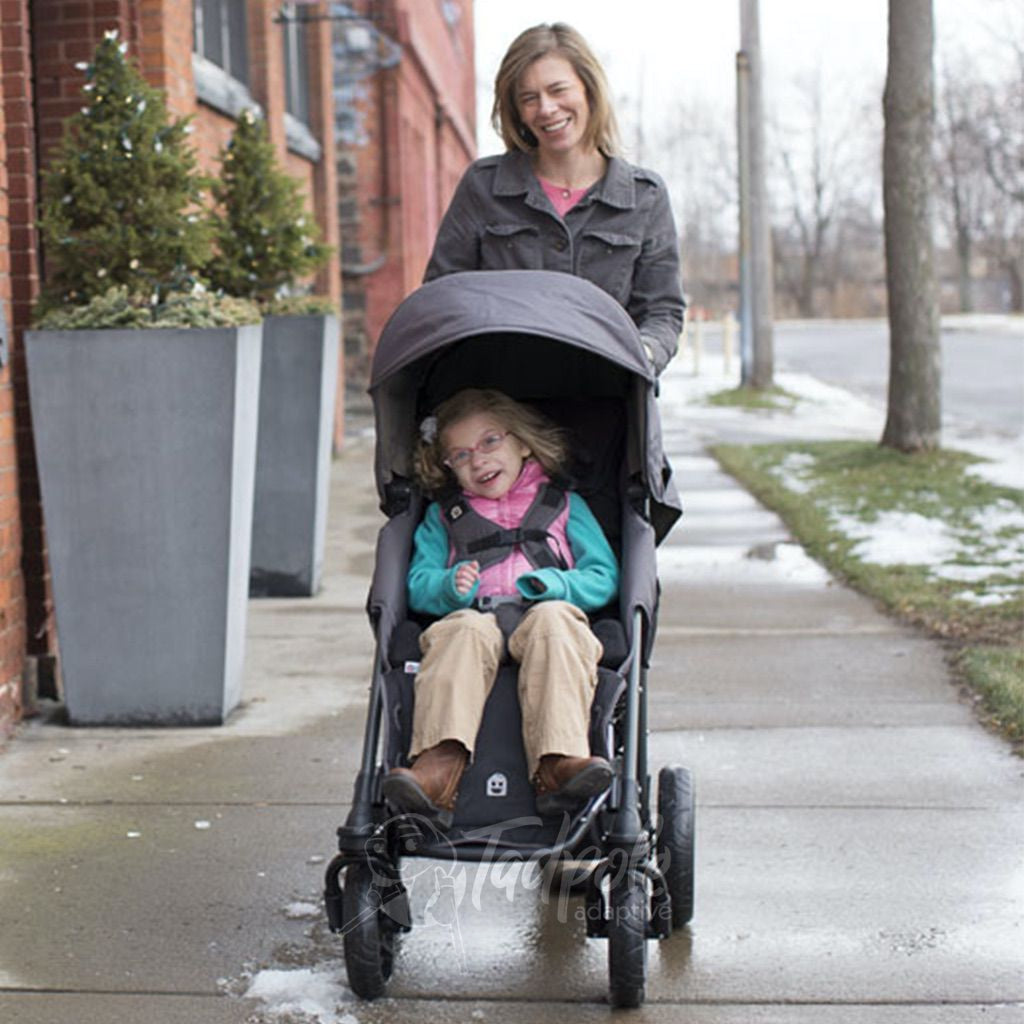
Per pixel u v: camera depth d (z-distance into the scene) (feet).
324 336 28.58
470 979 13.34
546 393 14.92
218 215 28.07
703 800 17.48
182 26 27.94
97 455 19.90
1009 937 13.89
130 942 14.06
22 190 21.01
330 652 24.90
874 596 28.25
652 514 14.53
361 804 12.57
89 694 20.48
